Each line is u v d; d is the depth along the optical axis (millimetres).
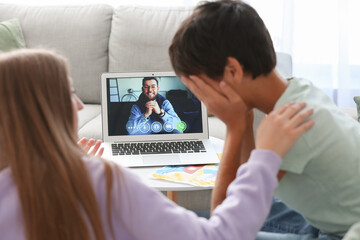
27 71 812
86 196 790
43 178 781
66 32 2779
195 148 1771
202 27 1027
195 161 1655
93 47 2770
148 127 1869
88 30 2773
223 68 1043
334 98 3408
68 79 856
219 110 1118
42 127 798
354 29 3311
